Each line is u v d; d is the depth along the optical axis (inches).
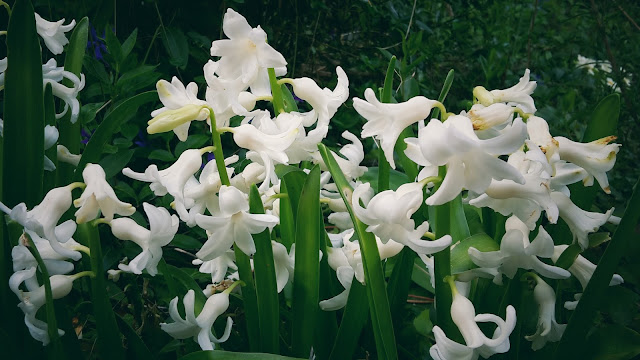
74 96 12.8
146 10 23.3
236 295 12.0
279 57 9.9
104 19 20.8
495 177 8.0
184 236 15.7
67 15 20.3
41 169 11.2
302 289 10.7
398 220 8.6
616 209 14.8
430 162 8.2
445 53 31.9
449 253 9.6
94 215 9.5
